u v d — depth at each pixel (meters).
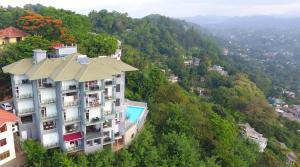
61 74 55.75
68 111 58.16
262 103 164.38
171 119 76.75
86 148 60.38
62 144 59.66
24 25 102.00
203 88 191.75
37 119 60.88
